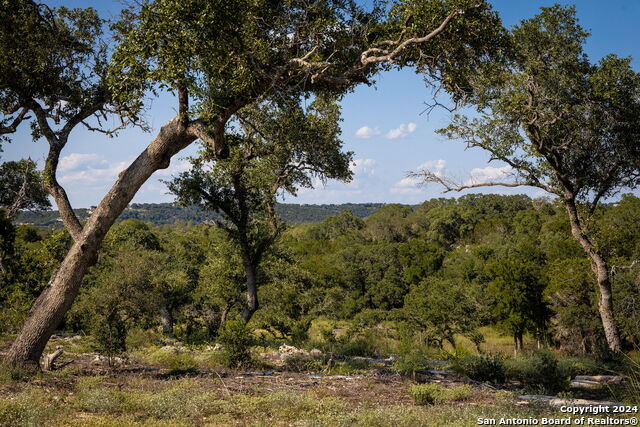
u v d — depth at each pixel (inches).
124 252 677.9
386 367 557.6
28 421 254.5
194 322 1229.1
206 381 416.5
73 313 593.6
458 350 658.8
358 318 1494.8
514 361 517.0
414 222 4370.1
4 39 478.9
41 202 837.2
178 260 1364.4
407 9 419.5
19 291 700.7
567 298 1140.5
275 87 480.7
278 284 1105.4
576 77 722.8
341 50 476.1
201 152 704.4
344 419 279.3
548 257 1563.7
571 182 799.7
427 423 278.7
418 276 2497.5
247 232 781.9
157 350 598.2
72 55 542.6
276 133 696.4
